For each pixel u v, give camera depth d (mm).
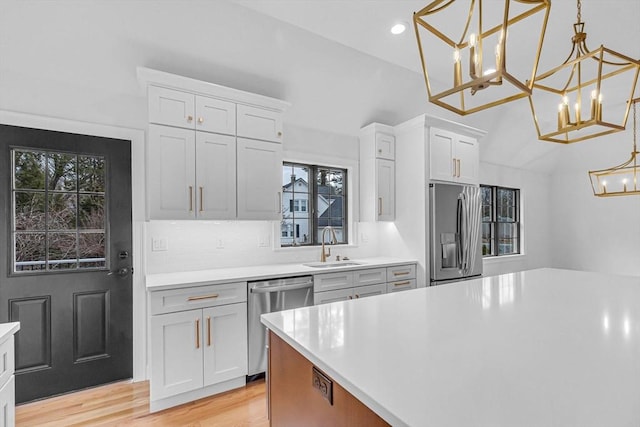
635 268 4895
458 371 798
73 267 2352
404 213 3545
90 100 2396
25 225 2215
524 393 688
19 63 2139
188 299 2188
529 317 1265
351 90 3186
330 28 2297
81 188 2391
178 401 2178
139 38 2234
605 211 5180
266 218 2760
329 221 3650
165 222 2660
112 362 2447
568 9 2109
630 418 591
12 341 1375
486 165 4883
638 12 2141
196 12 2186
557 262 5707
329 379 875
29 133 2207
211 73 2598
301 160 3387
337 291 2816
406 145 3535
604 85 3389
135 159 2547
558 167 5648
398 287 3203
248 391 2355
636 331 1090
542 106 4055
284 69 2773
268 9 2094
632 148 4711
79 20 2043
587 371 790
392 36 2410
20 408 2137
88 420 2016
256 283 2475
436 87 3395
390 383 739
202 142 2471
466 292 1731
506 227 5246
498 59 907
